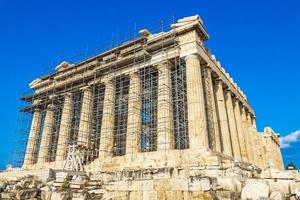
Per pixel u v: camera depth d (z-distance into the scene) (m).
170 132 26.47
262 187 13.78
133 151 27.61
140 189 15.06
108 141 30.80
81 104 38.38
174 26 30.02
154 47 30.38
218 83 33.59
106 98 33.06
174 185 14.11
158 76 29.58
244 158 35.09
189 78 27.17
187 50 28.45
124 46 33.38
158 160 25.06
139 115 29.89
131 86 31.30
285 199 13.74
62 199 16.02
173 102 31.12
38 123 42.09
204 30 29.89
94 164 29.39
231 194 13.05
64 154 34.47
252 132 43.94
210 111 28.77
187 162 23.03
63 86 39.00
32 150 40.06
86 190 17.38
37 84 42.75
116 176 16.83
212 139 27.84
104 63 35.03
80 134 33.50
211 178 13.77
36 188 18.06
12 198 16.67
